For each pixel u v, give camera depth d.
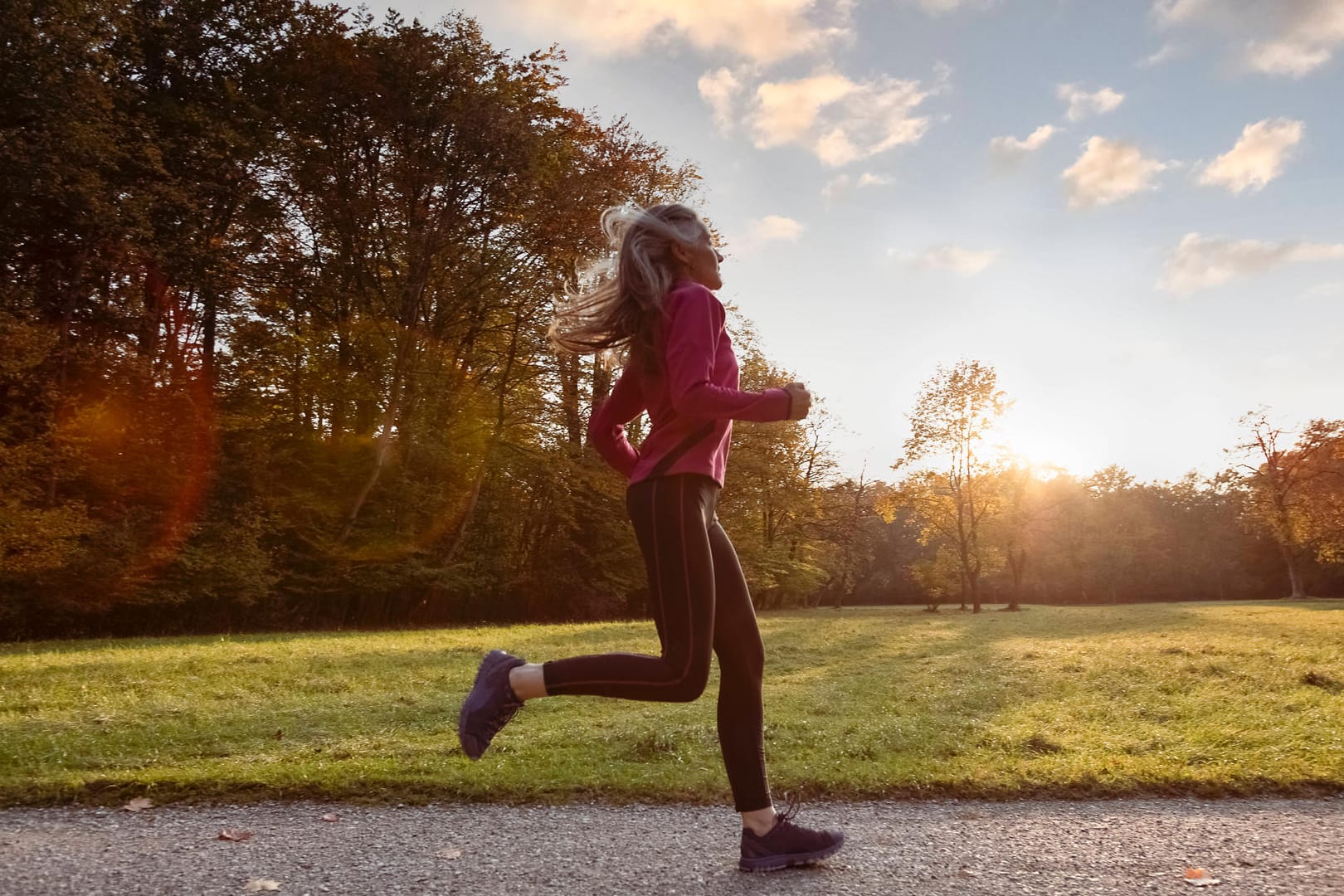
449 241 24.38
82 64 17.09
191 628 21.12
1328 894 2.36
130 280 19.69
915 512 37.66
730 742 2.57
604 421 2.71
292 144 22.42
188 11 21.30
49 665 8.95
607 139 26.36
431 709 6.39
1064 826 3.18
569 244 25.17
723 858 2.72
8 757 4.24
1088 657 10.63
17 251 18.05
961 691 7.71
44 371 17.58
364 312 24.08
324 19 22.75
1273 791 3.76
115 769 4.03
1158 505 68.94
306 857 2.71
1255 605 37.00
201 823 3.16
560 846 2.86
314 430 24.66
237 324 22.45
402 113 22.42
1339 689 7.47
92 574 18.23
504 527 28.84
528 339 26.81
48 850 2.77
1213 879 2.50
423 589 26.33
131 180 19.25
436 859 2.69
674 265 2.51
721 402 2.29
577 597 29.92
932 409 35.38
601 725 5.57
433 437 25.58
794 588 43.72
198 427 20.80
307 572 23.42
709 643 2.39
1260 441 45.28
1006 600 68.44
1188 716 6.07
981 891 2.38
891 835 3.05
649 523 2.41
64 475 17.80
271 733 5.26
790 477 38.78
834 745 4.85
